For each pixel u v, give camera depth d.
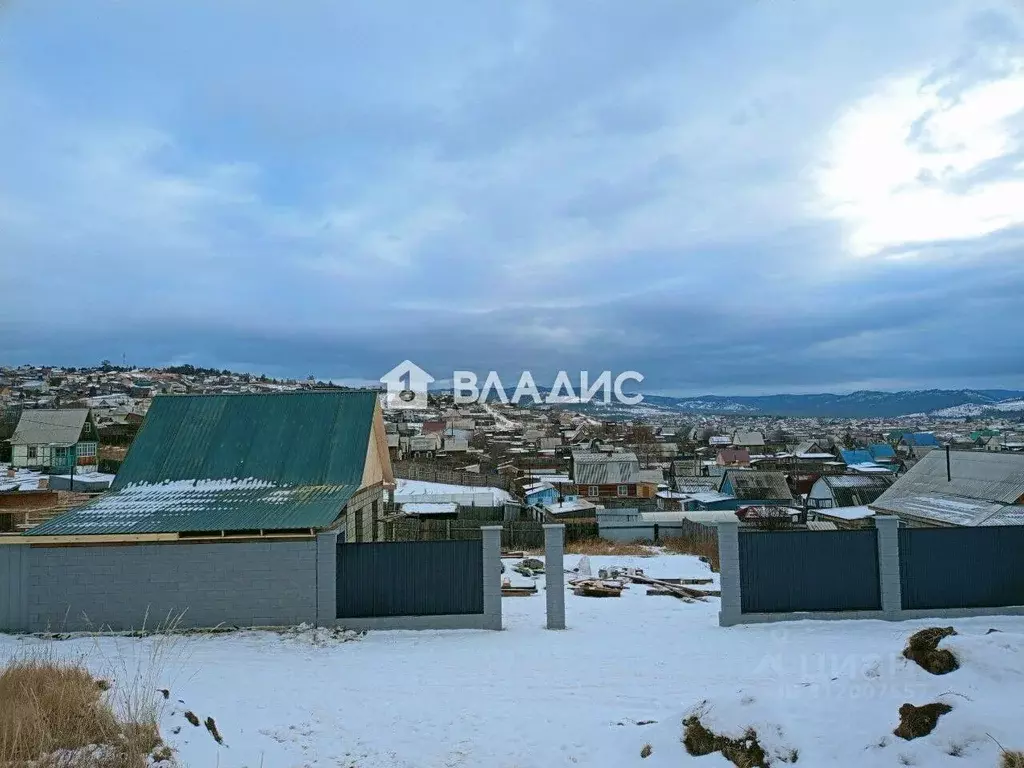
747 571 12.21
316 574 12.01
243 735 6.38
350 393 16.33
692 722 5.19
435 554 12.11
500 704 7.56
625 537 30.33
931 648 5.41
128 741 5.03
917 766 4.11
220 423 15.65
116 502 13.38
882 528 12.20
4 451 54.91
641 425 136.62
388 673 8.96
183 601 11.91
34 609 11.83
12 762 4.68
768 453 91.94
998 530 12.27
